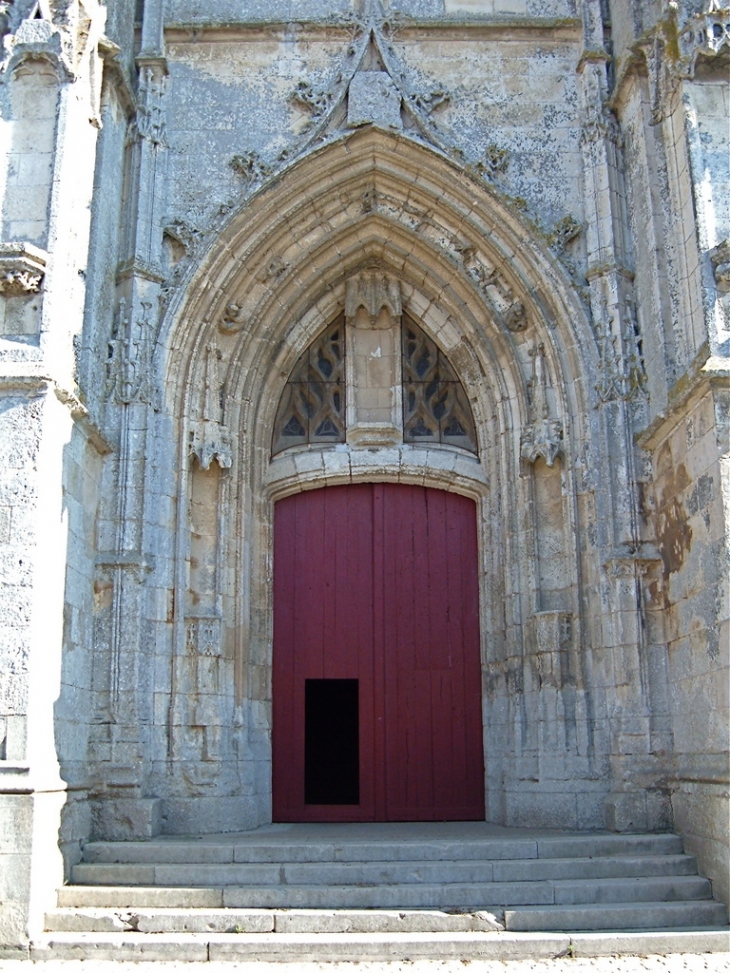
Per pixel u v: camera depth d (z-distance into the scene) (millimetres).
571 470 11711
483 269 12578
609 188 12117
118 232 12039
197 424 11992
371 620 12711
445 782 12273
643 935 8203
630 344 11633
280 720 12391
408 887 8766
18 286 9742
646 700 10656
